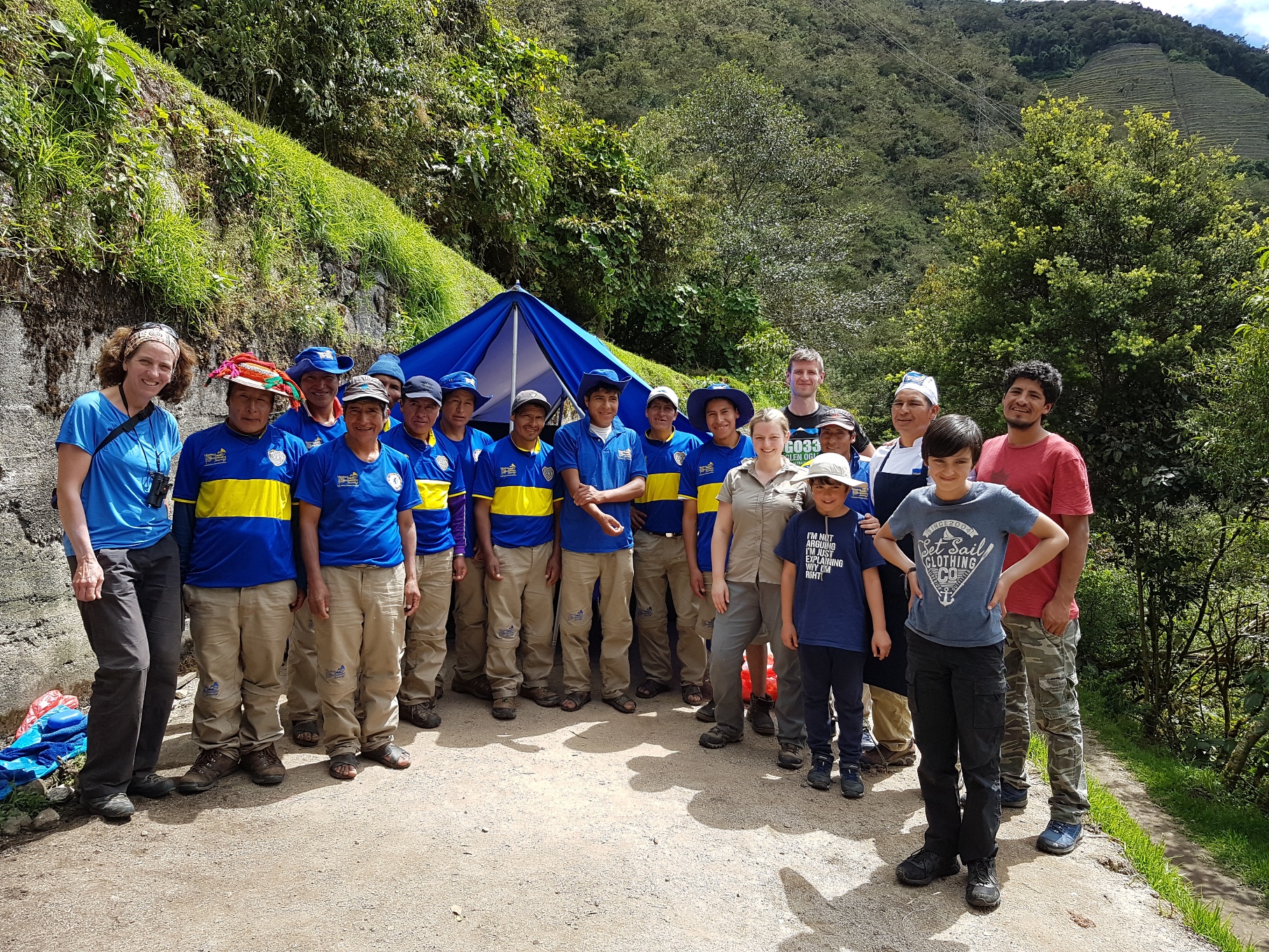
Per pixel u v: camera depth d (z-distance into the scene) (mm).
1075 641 3932
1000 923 3104
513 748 4461
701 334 16172
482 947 2691
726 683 4641
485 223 10391
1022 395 3902
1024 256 14055
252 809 3572
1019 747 4133
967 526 3232
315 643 4461
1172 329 12406
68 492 3250
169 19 6801
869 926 3010
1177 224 13289
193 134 5336
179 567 3682
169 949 2576
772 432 4621
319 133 8039
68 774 3723
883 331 29188
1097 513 11047
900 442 4535
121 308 4555
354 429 4043
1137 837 4090
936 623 3256
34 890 2855
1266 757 7504
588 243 12148
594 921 2889
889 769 4535
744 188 26594
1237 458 7598
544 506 5133
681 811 3809
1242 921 5250
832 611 4172
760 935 2898
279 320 5871
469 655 5273
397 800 3732
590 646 6551
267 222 5879
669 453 5488
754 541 4613
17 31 4145
